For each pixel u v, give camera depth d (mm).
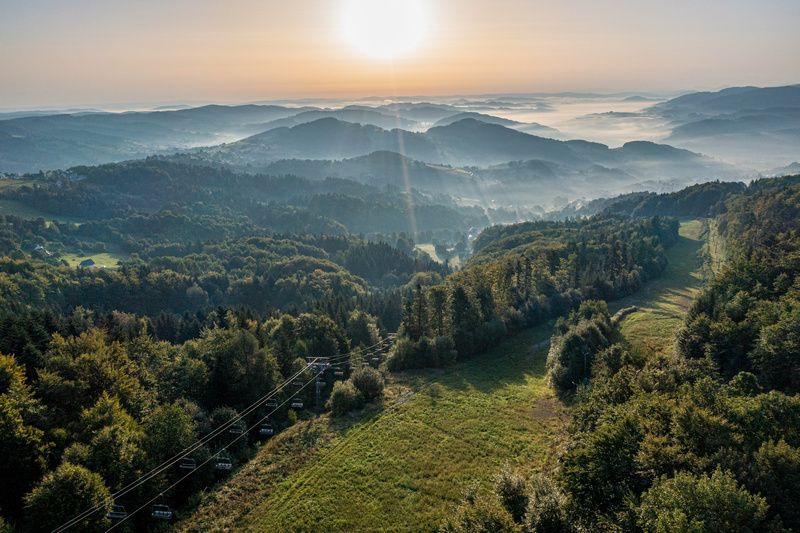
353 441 52344
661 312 98500
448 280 121312
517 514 33156
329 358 76250
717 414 30969
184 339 120812
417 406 62156
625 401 40375
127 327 109375
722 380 45969
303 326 86688
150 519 38625
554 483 33344
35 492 32188
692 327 60281
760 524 21984
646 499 24328
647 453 27766
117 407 44094
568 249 147750
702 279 129750
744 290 68688
